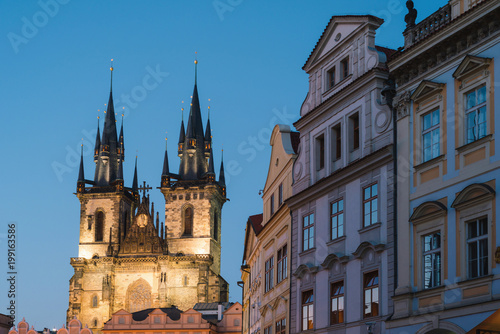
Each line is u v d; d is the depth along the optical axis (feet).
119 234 553.64
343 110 144.15
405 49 120.57
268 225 182.91
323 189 146.51
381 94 130.00
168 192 565.12
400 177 121.29
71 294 535.60
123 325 425.28
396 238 121.90
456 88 110.11
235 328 426.10
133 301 538.47
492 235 99.96
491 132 102.37
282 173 175.73
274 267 177.78
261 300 191.72
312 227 151.33
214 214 578.66
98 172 572.10
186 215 563.07
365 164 131.95
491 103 102.73
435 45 113.29
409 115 121.19
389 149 125.29
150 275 540.52
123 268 543.39
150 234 551.59
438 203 111.04
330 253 141.90
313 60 159.02
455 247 106.73
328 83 153.58
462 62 107.86
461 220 106.01
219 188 586.45
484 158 103.55
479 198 102.37
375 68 133.08
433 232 112.47
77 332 440.45
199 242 554.87
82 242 552.00
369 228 130.00
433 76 115.96
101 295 535.60
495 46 102.99
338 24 149.69
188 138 583.58
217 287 545.85
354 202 136.05
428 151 116.16
